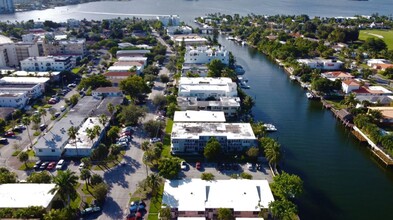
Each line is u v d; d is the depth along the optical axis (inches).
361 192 5920.3
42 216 4626.0
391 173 6555.1
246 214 4975.4
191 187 5378.9
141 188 5629.9
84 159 6141.7
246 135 6850.4
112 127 7475.4
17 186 5295.3
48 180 5551.2
